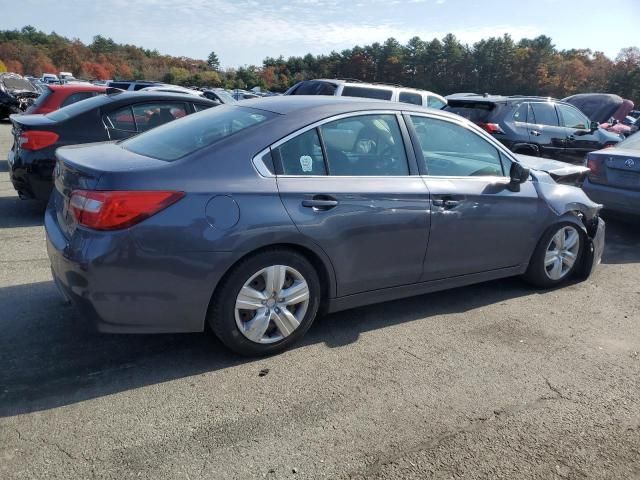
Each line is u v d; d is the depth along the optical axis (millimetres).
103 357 3211
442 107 11133
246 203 3021
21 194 6195
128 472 2277
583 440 2660
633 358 3561
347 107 3596
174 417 2674
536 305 4426
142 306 2875
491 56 90188
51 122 6074
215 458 2393
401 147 3768
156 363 3182
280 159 3234
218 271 2967
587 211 4859
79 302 2838
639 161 6445
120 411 2697
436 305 4328
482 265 4230
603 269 5523
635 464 2504
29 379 2934
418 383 3109
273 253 3152
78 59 110375
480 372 3275
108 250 2732
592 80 86812
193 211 2885
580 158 10258
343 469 2363
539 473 2406
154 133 3777
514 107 9570
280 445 2502
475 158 4215
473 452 2521
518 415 2842
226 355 3311
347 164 3492
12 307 3787
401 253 3697
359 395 2953
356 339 3641
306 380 3084
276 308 3252
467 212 3969
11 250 5027
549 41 91625
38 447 2402
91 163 3010
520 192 4340
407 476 2338
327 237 3299
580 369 3379
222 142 3156
